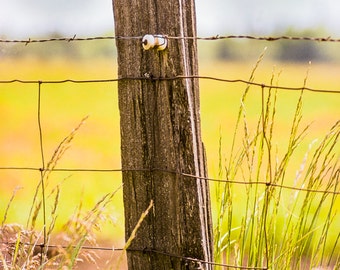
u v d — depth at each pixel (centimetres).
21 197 2323
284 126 2116
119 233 1534
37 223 1080
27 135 4503
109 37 671
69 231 644
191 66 673
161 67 654
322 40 603
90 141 3975
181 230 666
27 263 671
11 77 7088
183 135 657
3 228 713
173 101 654
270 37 613
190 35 670
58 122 4919
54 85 6047
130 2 659
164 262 677
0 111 4925
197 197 661
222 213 740
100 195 2308
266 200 680
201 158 678
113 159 3909
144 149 671
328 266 720
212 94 5459
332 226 1352
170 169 662
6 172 2583
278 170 696
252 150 725
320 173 703
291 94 4678
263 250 713
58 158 681
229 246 731
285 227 733
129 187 684
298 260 721
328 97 4725
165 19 648
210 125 3953
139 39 657
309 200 720
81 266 1279
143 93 664
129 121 673
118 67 673
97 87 5628
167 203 670
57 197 691
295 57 7556
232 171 741
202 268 657
